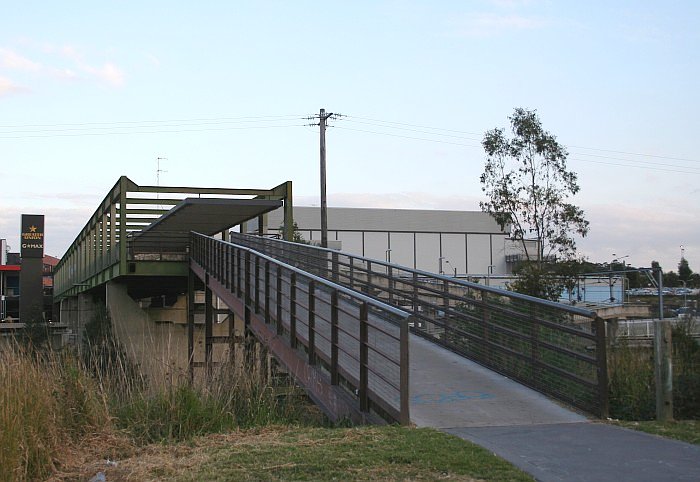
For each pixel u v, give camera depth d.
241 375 10.20
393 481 5.85
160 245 37.19
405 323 8.00
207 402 8.95
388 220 92.31
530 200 27.16
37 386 7.70
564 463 6.47
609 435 7.70
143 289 39.12
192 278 31.70
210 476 6.07
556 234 27.02
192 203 26.53
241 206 27.45
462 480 5.87
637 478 6.00
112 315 34.44
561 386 9.62
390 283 16.27
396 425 8.02
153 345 12.82
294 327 12.37
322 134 37.44
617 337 10.75
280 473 6.10
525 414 8.84
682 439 7.50
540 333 10.30
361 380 8.86
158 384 9.15
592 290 48.19
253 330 16.44
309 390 11.12
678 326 12.05
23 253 80.38
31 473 6.61
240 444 7.23
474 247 95.38
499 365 11.26
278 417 9.39
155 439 8.12
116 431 8.11
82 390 8.36
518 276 28.47
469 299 12.53
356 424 8.91
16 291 90.75
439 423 8.31
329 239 89.69
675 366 9.48
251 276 18.06
